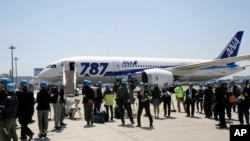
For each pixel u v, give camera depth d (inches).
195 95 571.2
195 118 544.1
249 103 424.5
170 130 413.1
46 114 376.5
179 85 653.3
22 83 352.2
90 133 395.2
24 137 361.7
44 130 373.7
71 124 478.0
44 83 376.8
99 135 380.2
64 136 377.1
